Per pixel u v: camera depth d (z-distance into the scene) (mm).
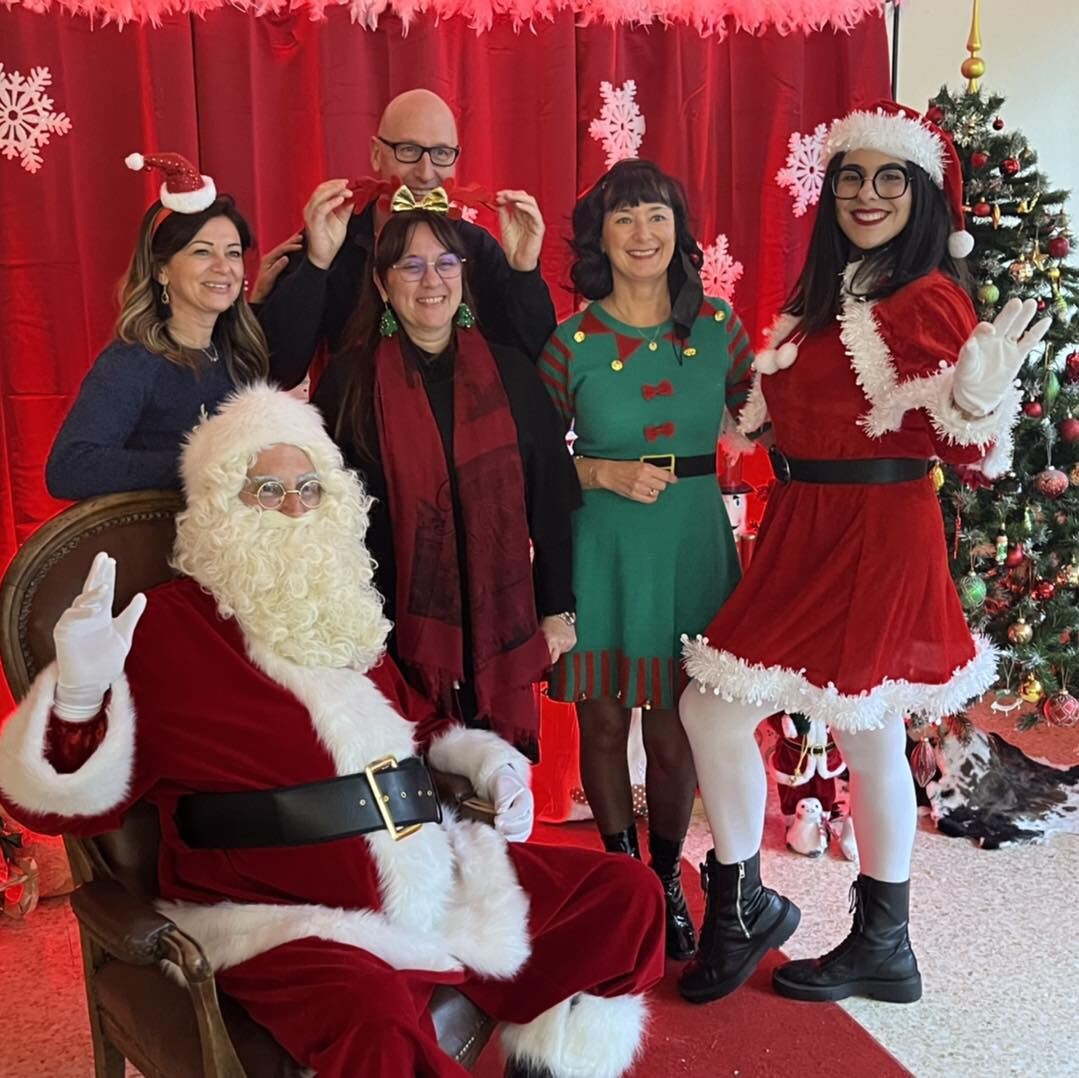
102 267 2836
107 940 1610
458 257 2199
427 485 2213
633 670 2467
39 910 2854
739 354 2520
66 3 2684
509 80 3035
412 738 1943
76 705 1619
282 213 2963
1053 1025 2316
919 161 2084
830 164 2188
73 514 1934
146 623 1822
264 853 1749
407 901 1762
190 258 2193
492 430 2248
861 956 2395
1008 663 3133
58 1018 2408
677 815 2607
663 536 2443
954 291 2068
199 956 1530
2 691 2854
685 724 2375
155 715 1768
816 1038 2277
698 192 3195
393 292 2205
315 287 2361
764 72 3221
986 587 3119
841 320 2135
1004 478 3100
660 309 2471
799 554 2227
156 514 2016
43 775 1606
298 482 1903
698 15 3090
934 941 2619
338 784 1780
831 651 2162
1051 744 3652
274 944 1637
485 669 2262
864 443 2146
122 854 1854
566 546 2383
